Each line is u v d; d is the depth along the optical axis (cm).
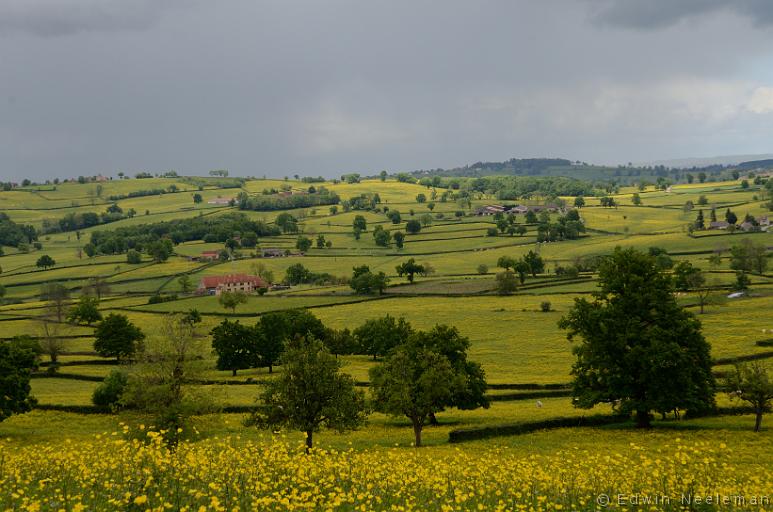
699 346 6731
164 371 5622
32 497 2316
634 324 6806
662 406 6388
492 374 10262
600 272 7444
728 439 5588
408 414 6328
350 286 19900
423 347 7994
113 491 2388
